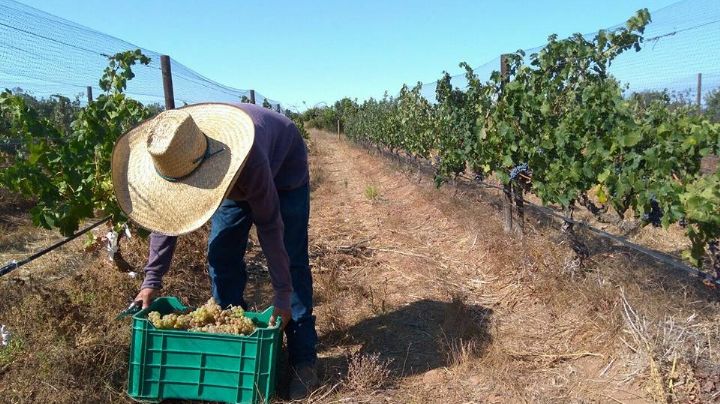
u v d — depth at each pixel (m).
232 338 2.96
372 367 3.45
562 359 3.74
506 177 6.14
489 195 9.16
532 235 6.01
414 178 12.72
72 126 4.74
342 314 4.59
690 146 4.20
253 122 2.70
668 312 3.72
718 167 3.67
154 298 3.23
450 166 8.77
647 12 5.26
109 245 4.45
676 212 3.76
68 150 4.33
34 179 4.09
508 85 5.84
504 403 3.23
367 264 6.17
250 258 6.07
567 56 5.66
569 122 5.05
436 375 3.57
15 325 3.47
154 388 3.00
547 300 4.56
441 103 9.33
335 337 4.14
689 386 3.02
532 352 3.84
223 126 2.69
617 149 4.54
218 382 3.01
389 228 8.02
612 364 3.51
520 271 5.26
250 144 2.50
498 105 6.23
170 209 2.51
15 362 3.15
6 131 8.06
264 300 4.95
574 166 4.82
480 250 6.27
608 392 3.26
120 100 5.04
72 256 5.79
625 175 4.33
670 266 4.71
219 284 3.62
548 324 4.24
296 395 3.24
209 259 3.56
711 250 3.67
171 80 6.39
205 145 2.58
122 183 2.65
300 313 3.42
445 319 4.37
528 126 5.80
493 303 4.85
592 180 4.81
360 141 27.98
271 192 2.71
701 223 3.59
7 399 2.91
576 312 4.21
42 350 3.18
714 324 3.45
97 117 4.72
